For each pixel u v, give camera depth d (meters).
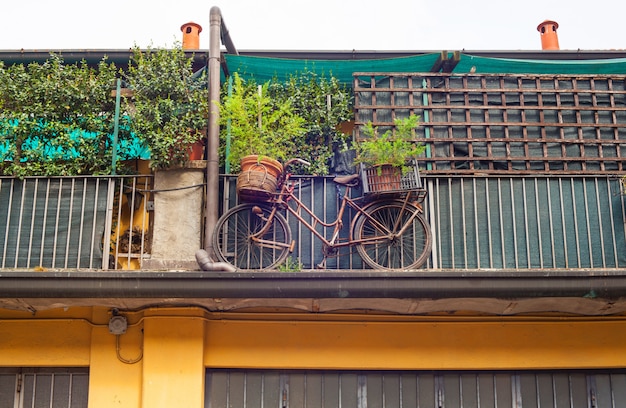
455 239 7.73
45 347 7.49
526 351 7.54
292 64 8.91
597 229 7.79
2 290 6.69
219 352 7.43
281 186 7.70
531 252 7.72
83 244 7.57
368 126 7.83
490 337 7.57
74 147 8.38
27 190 7.76
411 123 7.71
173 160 7.79
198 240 7.58
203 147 8.59
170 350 7.29
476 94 8.45
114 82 8.63
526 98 8.47
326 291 6.71
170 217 7.64
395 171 7.63
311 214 7.67
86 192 7.73
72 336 7.53
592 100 8.51
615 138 8.39
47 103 8.44
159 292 6.72
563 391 7.60
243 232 7.72
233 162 7.98
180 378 7.22
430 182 7.89
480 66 9.01
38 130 8.40
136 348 7.43
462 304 7.14
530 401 7.55
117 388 7.32
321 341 7.51
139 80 8.28
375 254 7.77
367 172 7.69
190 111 8.09
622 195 7.86
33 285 6.70
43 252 7.57
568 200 7.88
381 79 8.51
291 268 7.49
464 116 8.38
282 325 7.54
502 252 7.69
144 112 8.07
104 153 8.48
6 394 7.48
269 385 7.50
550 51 9.88
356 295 6.73
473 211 7.81
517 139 8.26
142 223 8.27
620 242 7.75
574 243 7.75
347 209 7.93
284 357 7.45
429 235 7.55
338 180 7.80
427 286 6.71
